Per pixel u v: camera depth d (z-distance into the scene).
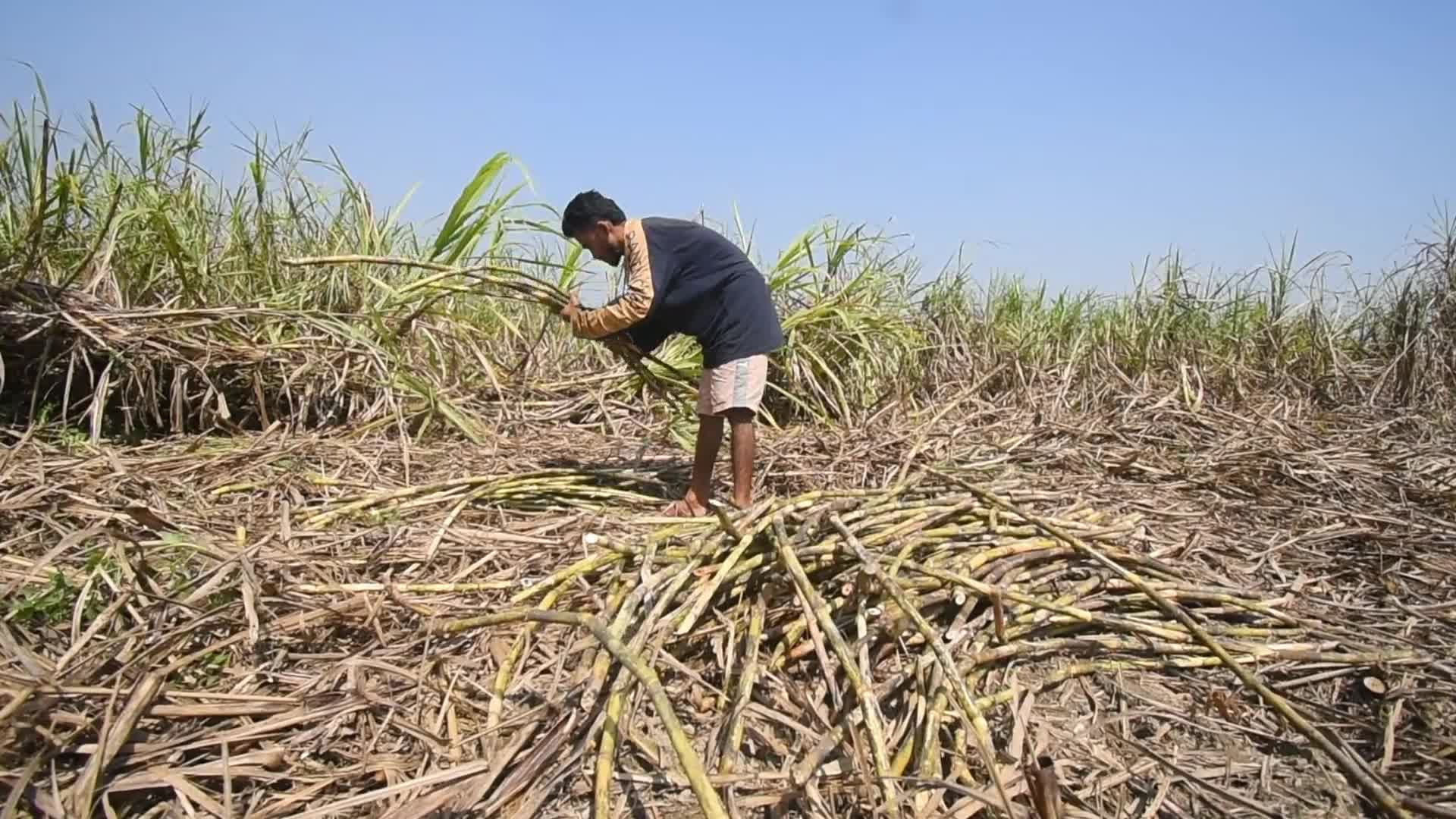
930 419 6.27
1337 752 2.12
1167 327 8.38
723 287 4.04
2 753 1.98
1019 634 2.83
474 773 2.12
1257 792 2.30
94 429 4.46
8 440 4.55
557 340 6.88
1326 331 8.49
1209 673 2.80
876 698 2.38
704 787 1.72
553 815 2.06
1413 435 6.55
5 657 2.39
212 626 2.66
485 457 4.87
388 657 2.63
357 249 6.14
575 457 5.01
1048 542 3.19
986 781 2.21
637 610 2.64
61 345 4.87
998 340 8.27
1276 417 6.75
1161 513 4.18
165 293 5.63
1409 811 2.14
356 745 2.27
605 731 2.06
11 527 3.30
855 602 2.80
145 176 5.68
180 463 4.24
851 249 7.07
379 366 5.21
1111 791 2.27
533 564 3.32
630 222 4.10
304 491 4.09
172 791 2.07
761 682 2.56
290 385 5.21
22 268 4.89
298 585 2.94
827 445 5.38
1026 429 5.95
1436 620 3.18
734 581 2.85
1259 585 3.49
